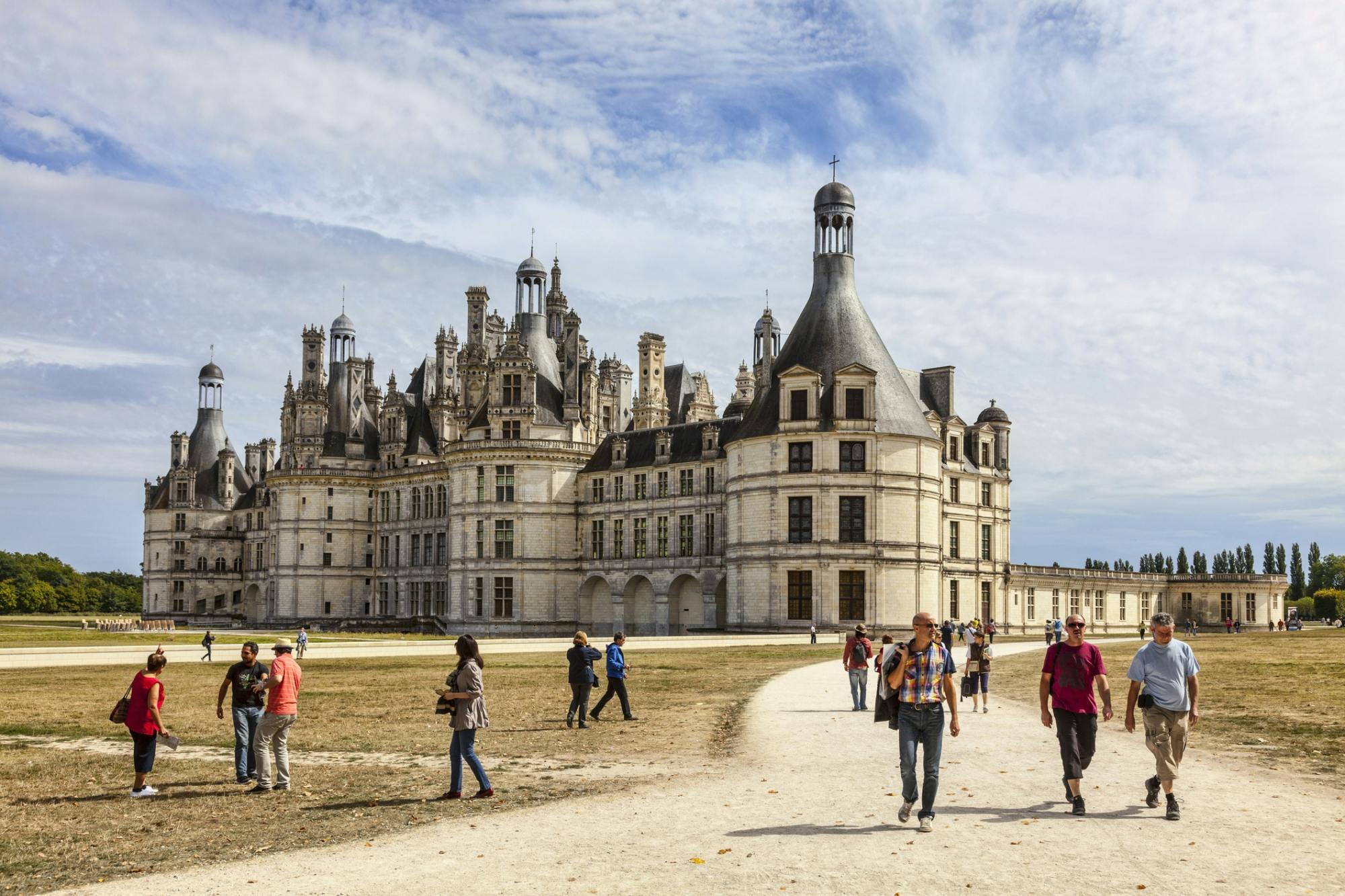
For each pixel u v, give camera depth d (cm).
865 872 1650
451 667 6209
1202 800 2105
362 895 1606
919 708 1923
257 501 17862
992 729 3128
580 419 12888
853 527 9650
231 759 2892
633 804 2150
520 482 12044
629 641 8625
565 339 13738
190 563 18375
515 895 1581
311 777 2569
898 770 2481
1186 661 1973
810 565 9619
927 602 9794
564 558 12125
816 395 9800
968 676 3559
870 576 9550
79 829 2086
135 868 1802
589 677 3381
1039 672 5181
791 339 10275
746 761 2641
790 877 1633
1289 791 2180
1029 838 1828
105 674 5912
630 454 12069
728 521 10356
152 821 2144
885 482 9675
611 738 3131
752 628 9906
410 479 14062
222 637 10138
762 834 1881
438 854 1817
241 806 2269
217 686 5072
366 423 15088
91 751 3033
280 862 1803
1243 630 14100
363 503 14675
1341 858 1694
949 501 11150
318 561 14450
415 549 14050
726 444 10444
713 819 2005
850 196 10269
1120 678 4544
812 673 5284
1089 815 1988
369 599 14600
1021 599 12125
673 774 2498
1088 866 1664
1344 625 15862
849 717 3459
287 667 2442
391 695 4431
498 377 12244
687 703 3988
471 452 12138
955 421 11388
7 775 2656
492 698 4281
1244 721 3109
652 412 14212
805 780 2372
